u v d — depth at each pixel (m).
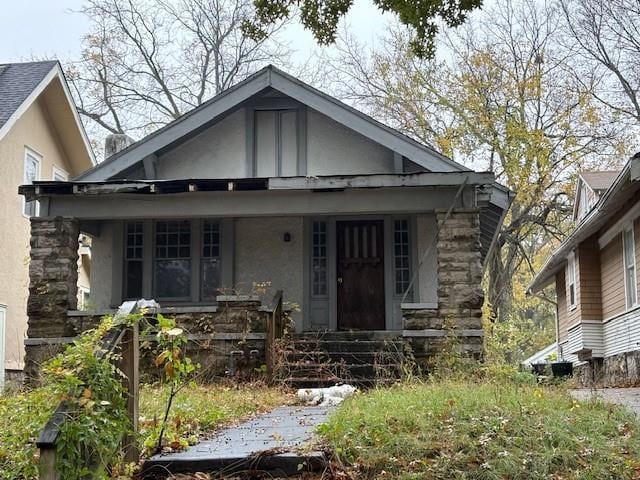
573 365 23.53
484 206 14.31
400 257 15.73
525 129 28.47
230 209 13.40
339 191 13.27
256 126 15.62
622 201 16.02
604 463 5.32
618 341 18.62
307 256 15.78
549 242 35.91
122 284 15.80
